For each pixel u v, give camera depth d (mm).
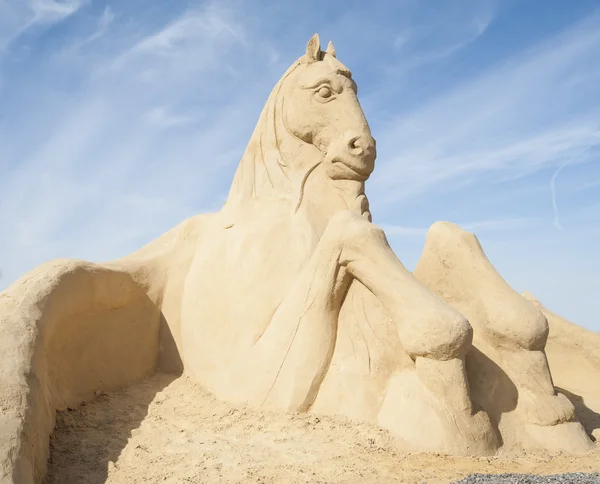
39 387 3482
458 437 3877
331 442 3818
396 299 4137
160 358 4973
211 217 5355
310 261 4406
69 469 3496
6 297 3871
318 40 5191
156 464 3584
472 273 4613
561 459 3959
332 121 5012
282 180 4992
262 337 4441
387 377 4188
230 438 3902
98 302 4527
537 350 4383
